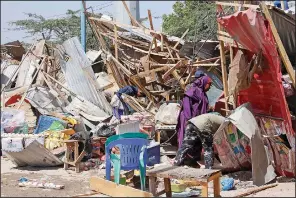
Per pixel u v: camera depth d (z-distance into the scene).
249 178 7.89
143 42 13.75
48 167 9.16
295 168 7.63
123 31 14.31
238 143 8.07
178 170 6.62
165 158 9.13
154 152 8.46
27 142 8.70
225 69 8.73
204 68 11.70
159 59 13.15
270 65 7.64
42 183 7.50
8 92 12.99
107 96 13.21
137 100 12.20
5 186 7.53
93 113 12.22
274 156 7.95
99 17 14.49
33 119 11.83
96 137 9.64
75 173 8.59
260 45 7.54
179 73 12.44
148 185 7.37
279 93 7.61
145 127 9.86
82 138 8.94
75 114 12.03
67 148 8.84
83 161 9.14
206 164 7.75
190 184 7.04
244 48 7.96
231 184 7.16
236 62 8.17
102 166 8.92
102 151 9.62
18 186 7.52
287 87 8.37
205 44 11.73
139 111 11.75
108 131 9.66
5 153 9.12
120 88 12.86
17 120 10.07
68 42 13.52
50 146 9.21
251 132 7.42
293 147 7.62
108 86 13.37
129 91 12.00
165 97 12.50
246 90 8.49
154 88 13.08
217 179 6.45
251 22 7.00
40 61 14.50
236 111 7.67
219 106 9.96
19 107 12.00
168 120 9.71
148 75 12.56
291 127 7.65
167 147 9.88
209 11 16.97
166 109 9.93
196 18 18.38
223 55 8.71
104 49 14.16
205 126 7.80
